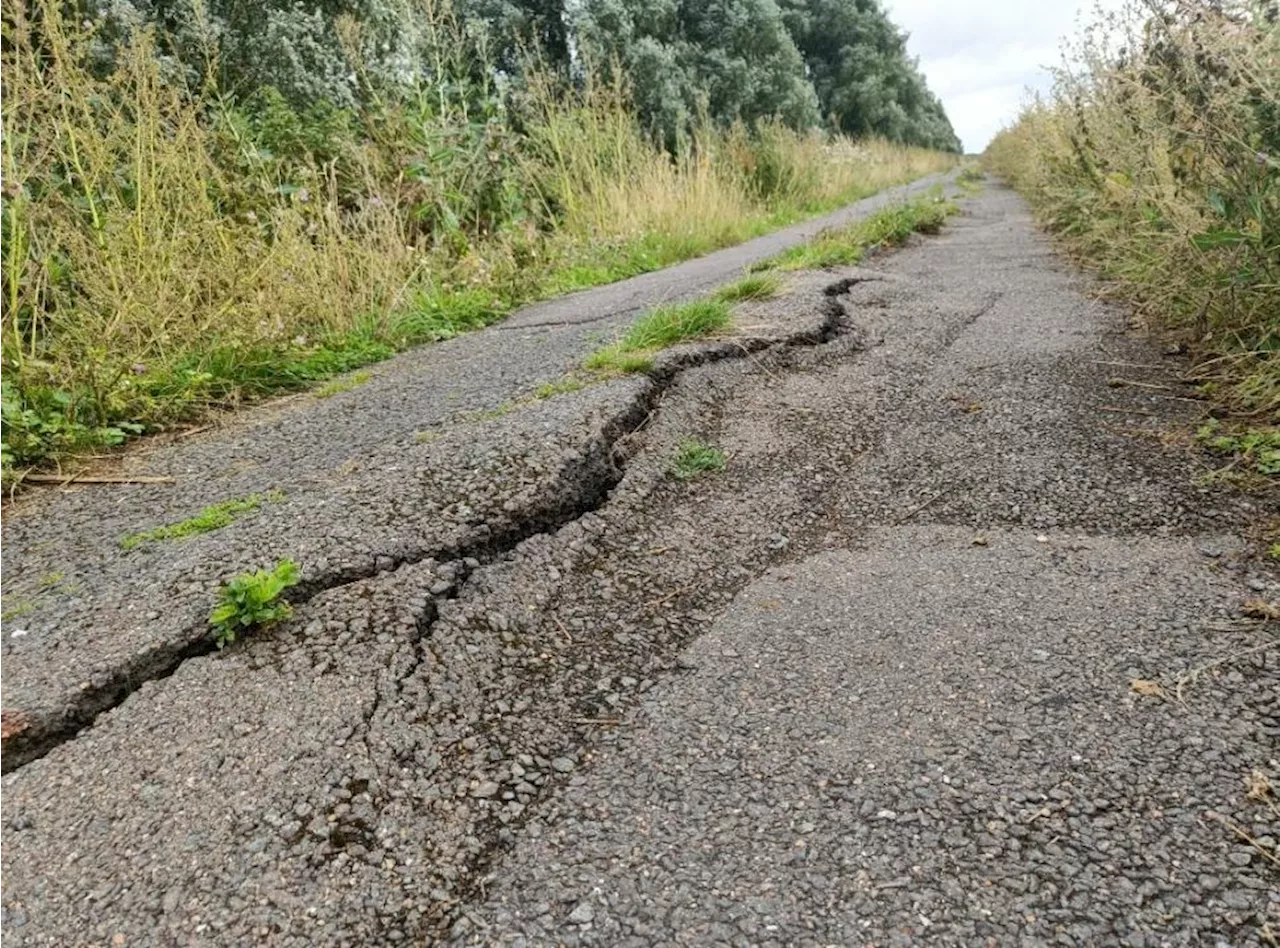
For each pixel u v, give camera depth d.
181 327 3.88
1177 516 2.14
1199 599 1.80
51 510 2.65
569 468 2.36
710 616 1.92
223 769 1.46
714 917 1.20
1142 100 3.67
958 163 31.89
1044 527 2.16
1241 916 1.15
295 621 1.79
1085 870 1.23
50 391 3.29
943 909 1.19
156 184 4.47
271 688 1.63
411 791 1.43
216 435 3.31
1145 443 2.54
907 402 3.05
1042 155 8.23
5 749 1.53
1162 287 3.82
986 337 3.76
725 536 2.25
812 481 2.52
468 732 1.56
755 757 1.49
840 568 2.07
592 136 8.58
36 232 3.96
